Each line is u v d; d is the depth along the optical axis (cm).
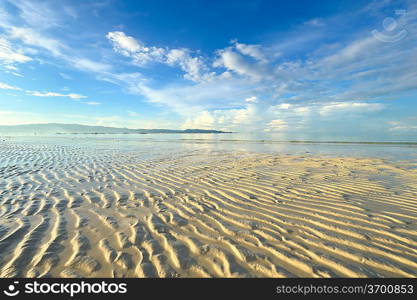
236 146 1617
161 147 1535
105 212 339
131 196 420
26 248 233
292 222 300
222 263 213
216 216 324
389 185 478
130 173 629
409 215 315
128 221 306
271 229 281
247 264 212
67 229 279
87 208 355
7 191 443
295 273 200
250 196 417
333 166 723
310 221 302
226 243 248
